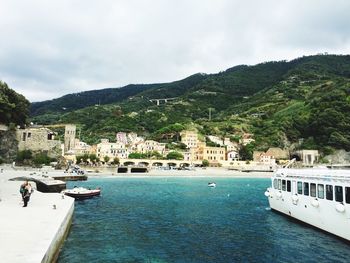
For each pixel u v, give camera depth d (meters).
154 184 93.81
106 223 34.31
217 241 27.77
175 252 24.28
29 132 118.81
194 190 77.00
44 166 111.31
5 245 16.64
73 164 137.75
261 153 196.62
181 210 44.78
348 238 24.95
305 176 32.03
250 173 151.12
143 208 46.00
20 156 113.38
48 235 19.00
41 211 27.62
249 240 28.14
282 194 38.44
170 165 171.00
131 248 24.92
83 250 23.67
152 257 22.83
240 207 48.34
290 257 23.33
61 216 25.52
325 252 24.22
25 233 19.33
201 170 155.88
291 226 33.47
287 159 199.50
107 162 158.75
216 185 95.00
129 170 139.00
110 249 24.34
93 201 52.16
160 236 29.19
